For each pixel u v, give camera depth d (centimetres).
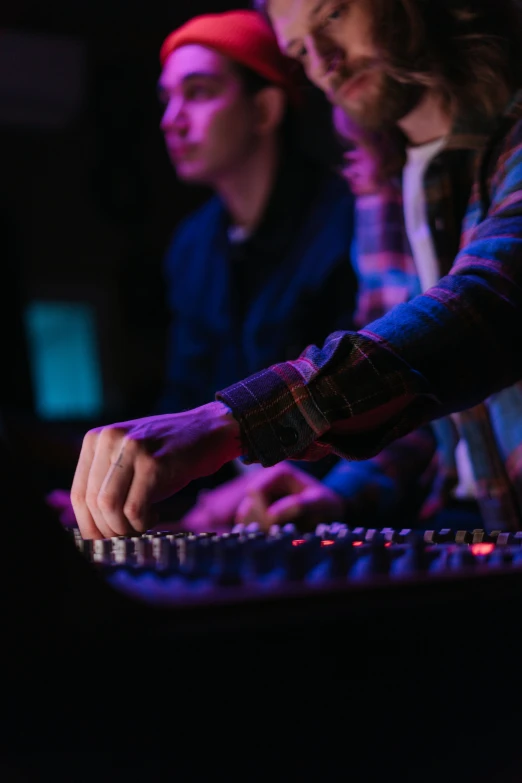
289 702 35
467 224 101
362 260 138
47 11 448
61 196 575
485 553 48
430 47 100
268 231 199
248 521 116
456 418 117
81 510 75
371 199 135
